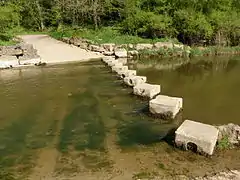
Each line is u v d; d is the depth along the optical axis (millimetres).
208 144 6215
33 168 6020
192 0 29203
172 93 11867
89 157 6402
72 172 5816
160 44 24547
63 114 9141
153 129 7930
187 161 6125
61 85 12664
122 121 8523
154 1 30109
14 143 7211
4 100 10641
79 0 32094
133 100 10492
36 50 20391
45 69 16391
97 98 10758
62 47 23703
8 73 15492
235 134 6887
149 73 16312
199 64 19766
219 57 23422
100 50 22391
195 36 27859
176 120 8641
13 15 25469
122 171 5801
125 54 22469
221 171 5746
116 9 31984
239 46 27766
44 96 11062
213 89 12555
